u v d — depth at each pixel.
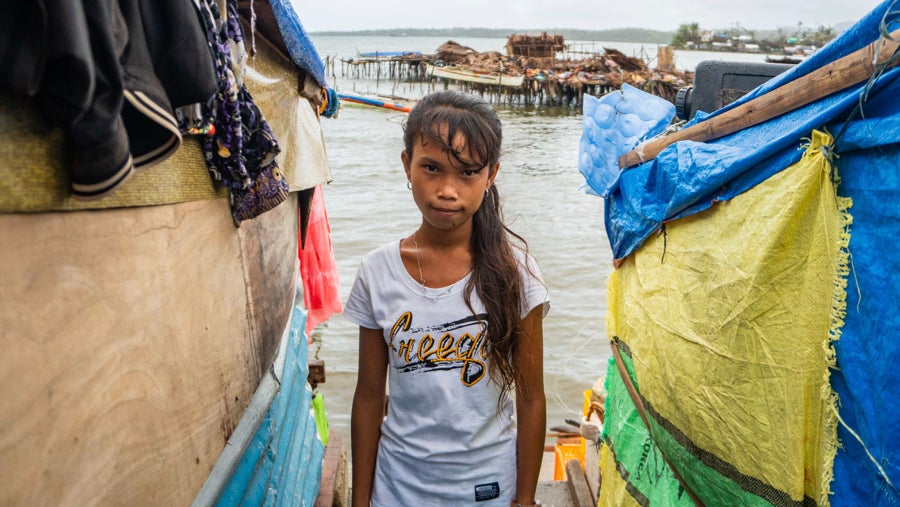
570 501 3.59
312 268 5.31
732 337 1.93
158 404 1.49
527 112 43.00
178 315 1.61
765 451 1.89
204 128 1.61
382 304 1.94
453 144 1.70
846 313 1.67
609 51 48.53
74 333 1.15
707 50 159.62
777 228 1.79
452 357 1.91
